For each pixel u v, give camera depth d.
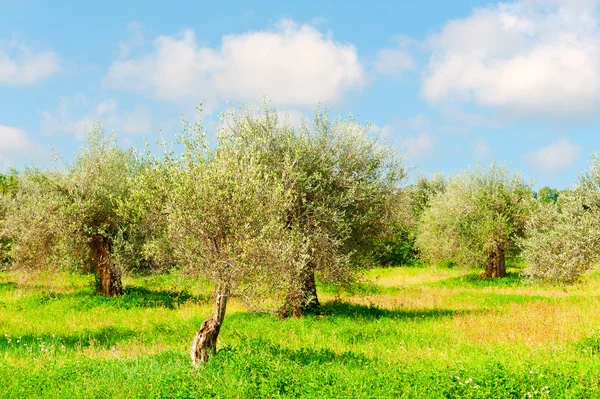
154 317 19.86
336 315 18.70
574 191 17.97
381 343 14.24
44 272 24.64
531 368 9.83
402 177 20.58
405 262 47.72
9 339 14.48
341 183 19.23
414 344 13.92
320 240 17.80
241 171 11.96
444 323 17.23
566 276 17.33
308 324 17.03
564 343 13.35
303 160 18.48
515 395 8.72
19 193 29.56
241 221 11.23
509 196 34.09
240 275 11.16
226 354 10.91
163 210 11.86
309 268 17.83
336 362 11.56
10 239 27.06
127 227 23.92
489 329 15.81
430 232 37.09
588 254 16.80
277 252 11.74
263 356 10.91
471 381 8.98
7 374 10.23
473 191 34.97
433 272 40.81
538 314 18.59
